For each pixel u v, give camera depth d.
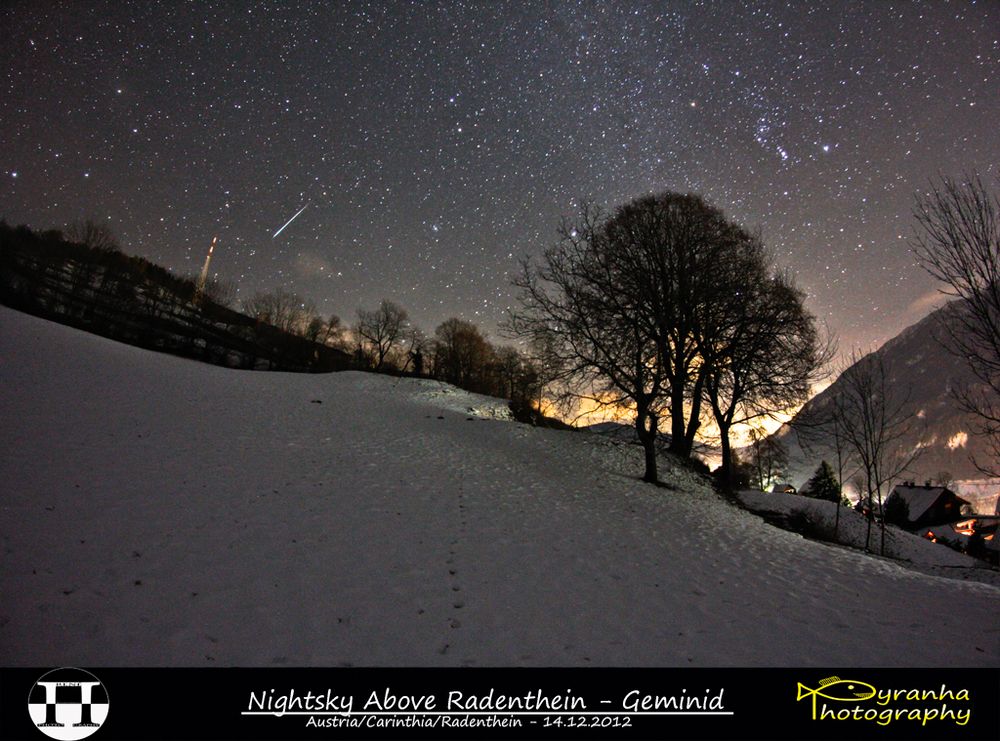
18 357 17.38
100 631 4.89
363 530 8.34
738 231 23.70
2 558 5.82
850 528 23.34
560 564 8.15
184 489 8.93
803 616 7.00
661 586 7.72
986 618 7.43
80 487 8.23
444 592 6.58
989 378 9.07
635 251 21.75
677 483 19.53
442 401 29.39
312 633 5.32
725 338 23.00
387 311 68.25
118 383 17.81
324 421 18.05
